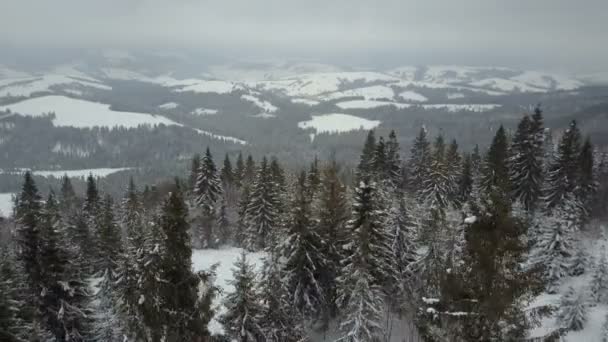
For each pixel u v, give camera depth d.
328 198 30.61
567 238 36.56
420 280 29.72
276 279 22.61
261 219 48.72
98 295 32.03
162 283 13.91
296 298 26.88
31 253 24.94
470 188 58.16
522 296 12.55
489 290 12.26
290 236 27.61
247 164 73.06
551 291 35.44
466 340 12.61
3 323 19.53
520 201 49.59
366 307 23.45
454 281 13.10
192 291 14.45
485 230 12.59
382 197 33.62
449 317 13.20
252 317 20.09
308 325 28.16
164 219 14.48
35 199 52.25
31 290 24.97
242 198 59.47
